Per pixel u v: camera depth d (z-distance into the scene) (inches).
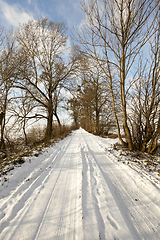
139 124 260.2
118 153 246.1
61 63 588.7
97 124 793.6
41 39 572.7
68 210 100.9
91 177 155.6
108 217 93.8
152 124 240.5
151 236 80.8
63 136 572.7
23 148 381.7
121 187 135.4
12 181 142.6
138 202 111.9
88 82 700.0
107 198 115.3
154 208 104.4
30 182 144.4
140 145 263.1
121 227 85.4
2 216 95.0
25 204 108.1
